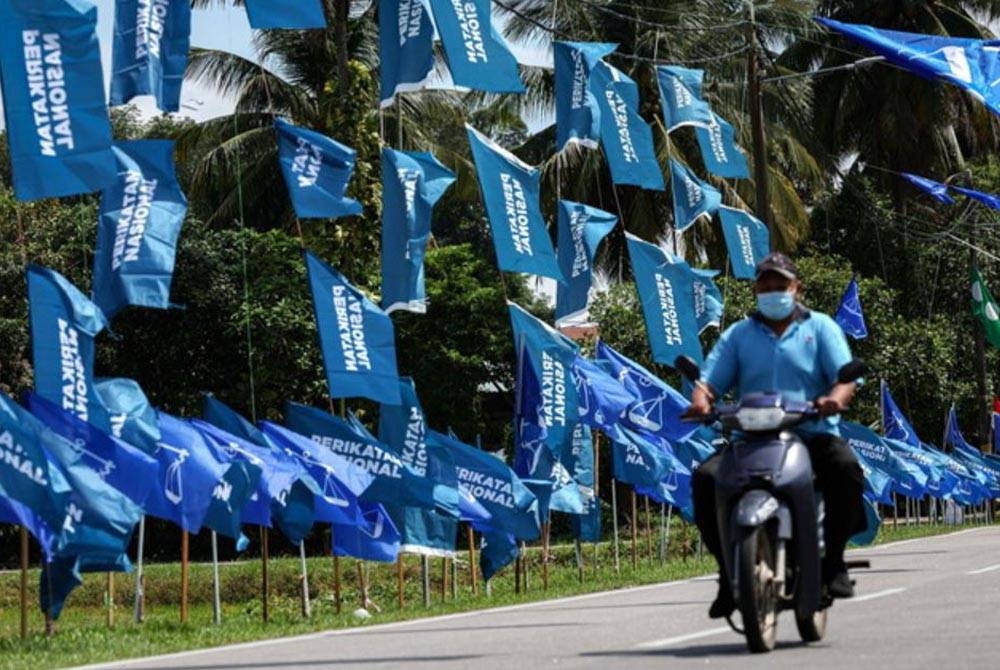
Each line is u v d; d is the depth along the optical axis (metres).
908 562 45.50
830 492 20.50
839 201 114.38
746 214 56.16
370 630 28.61
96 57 30.31
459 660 20.72
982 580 34.62
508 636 24.84
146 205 33.03
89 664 23.16
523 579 51.66
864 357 99.62
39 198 30.09
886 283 113.56
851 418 99.31
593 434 61.81
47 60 30.19
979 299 99.69
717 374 20.84
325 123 70.25
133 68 32.94
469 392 85.81
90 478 29.62
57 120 30.17
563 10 86.38
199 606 61.03
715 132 52.88
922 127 110.88
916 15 110.88
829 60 111.38
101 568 31.14
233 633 30.03
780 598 20.06
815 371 20.66
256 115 89.19
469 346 85.69
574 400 47.00
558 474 47.97
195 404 82.31
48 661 24.14
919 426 112.88
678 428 52.97
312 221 77.56
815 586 20.03
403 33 38.66
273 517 39.19
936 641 20.83
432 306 85.56
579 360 51.66
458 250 87.06
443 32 38.34
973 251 102.12
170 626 33.75
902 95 109.44
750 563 19.03
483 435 95.75
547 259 43.53
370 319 39.41
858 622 24.30
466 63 38.38
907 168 113.44
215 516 34.72
